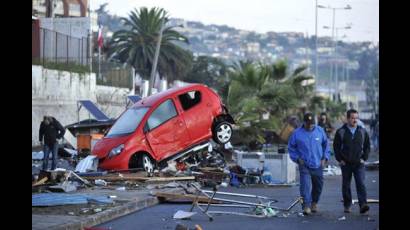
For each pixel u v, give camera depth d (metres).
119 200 18.56
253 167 26.31
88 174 24.11
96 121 41.38
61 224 14.06
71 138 38.22
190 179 24.89
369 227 14.77
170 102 27.89
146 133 26.86
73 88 49.72
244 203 18.61
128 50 89.44
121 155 26.12
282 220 15.97
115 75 58.38
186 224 15.39
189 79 124.31
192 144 28.00
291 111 56.09
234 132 42.16
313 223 15.43
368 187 25.53
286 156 26.12
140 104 27.98
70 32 60.78
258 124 42.59
